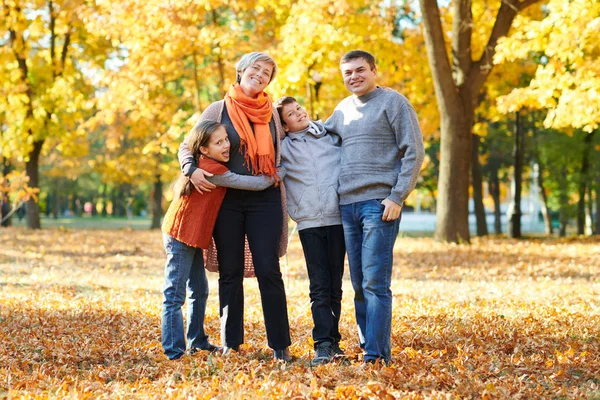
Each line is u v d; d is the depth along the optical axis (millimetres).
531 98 12836
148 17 15016
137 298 8250
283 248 5004
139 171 30422
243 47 17797
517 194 23312
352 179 4629
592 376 4344
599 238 19406
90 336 5738
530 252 14523
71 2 16703
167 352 4965
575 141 23734
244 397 3787
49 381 4258
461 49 15992
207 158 4785
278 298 4805
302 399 3699
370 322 4539
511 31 17250
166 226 4953
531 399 3840
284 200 4887
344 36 15453
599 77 11867
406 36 18594
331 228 4844
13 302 7605
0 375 4379
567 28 11703
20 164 32156
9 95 22531
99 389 4070
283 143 4980
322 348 4727
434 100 18891
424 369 4387
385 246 4527
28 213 24500
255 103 4832
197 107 18812
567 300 7766
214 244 5109
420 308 7312
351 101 4844
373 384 3795
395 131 4582
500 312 6941
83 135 23656
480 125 20656
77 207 80812
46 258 14203
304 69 15156
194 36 15781
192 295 5203
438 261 13195
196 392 3887
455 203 16016
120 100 18375
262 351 5145
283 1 16312
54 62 23438
